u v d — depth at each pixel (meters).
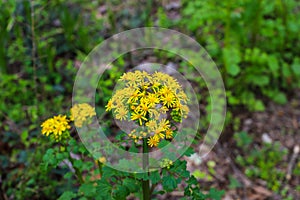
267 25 0.82
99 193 0.42
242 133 0.78
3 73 0.79
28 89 0.80
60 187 0.64
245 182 0.70
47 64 0.84
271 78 0.88
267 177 0.71
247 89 0.86
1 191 0.64
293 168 0.73
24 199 0.63
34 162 0.62
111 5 0.98
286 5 0.85
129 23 0.94
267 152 0.76
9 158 0.70
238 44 0.83
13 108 0.75
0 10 0.73
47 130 0.44
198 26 0.85
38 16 0.83
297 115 0.83
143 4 0.99
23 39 0.84
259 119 0.81
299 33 0.88
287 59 0.89
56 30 0.83
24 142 0.67
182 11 0.96
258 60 0.79
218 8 0.79
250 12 0.79
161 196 0.66
